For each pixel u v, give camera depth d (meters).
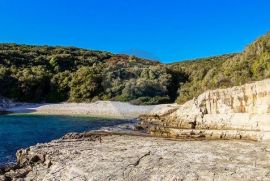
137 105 82.81
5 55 106.62
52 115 72.31
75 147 26.88
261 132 32.19
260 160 21.31
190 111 45.94
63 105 82.75
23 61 107.19
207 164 20.45
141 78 94.50
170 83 96.88
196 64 120.88
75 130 47.31
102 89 90.31
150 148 25.81
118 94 88.88
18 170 21.55
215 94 41.56
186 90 78.06
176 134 38.72
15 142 36.59
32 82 89.56
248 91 36.94
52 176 19.31
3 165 25.30
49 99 90.00
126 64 113.31
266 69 52.81
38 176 20.05
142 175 18.67
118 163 21.16
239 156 22.48
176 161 21.28
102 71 97.00
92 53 141.12
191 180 17.61
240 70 58.91
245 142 29.12
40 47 139.50
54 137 40.84
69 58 116.06
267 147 25.80
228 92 39.91
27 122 57.69
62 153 24.48
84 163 21.38
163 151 24.44
